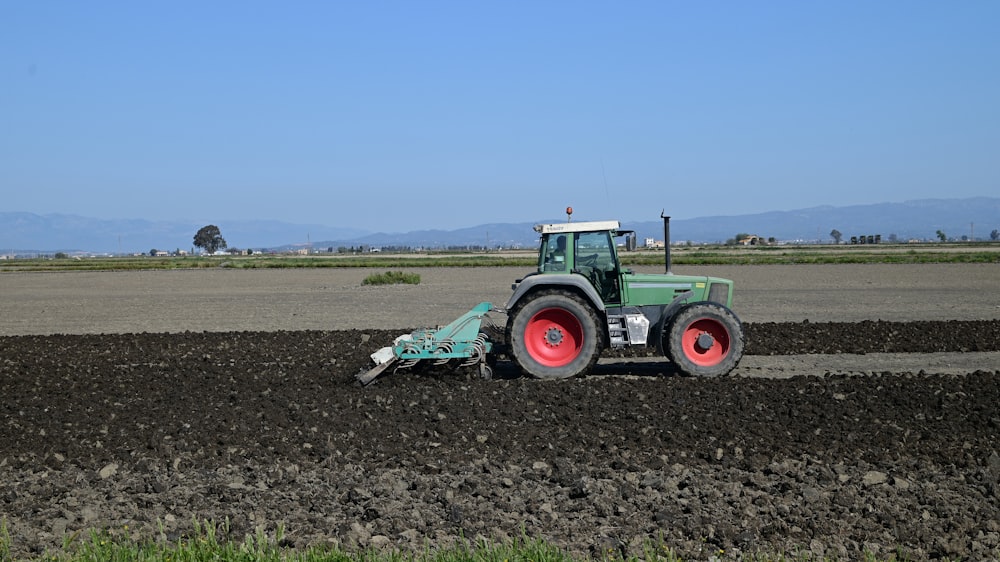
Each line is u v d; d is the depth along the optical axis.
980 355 15.85
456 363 13.20
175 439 9.98
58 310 29.66
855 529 6.98
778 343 17.44
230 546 6.23
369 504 7.60
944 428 9.88
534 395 11.80
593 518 7.26
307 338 19.30
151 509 7.65
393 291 35.75
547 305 13.03
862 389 11.98
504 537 6.80
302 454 9.22
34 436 10.16
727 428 9.86
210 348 17.86
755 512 7.35
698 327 13.20
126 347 18.34
